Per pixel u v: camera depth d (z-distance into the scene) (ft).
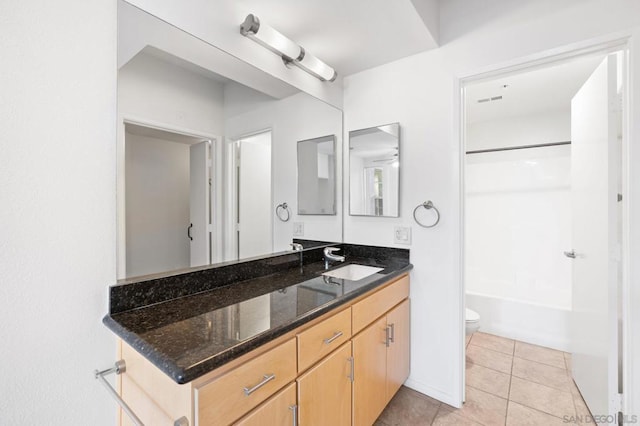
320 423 3.64
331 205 7.02
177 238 4.09
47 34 2.93
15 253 2.78
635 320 4.22
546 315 8.25
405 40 5.70
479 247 11.59
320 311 3.53
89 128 3.23
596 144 5.19
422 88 6.15
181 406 2.39
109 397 3.38
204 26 4.21
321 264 6.42
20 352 2.82
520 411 5.60
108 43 3.34
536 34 4.96
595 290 5.24
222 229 4.72
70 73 3.09
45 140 2.94
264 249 5.46
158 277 3.77
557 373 6.88
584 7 4.57
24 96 2.81
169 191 4.00
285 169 5.85
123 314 3.35
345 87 7.28
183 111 4.14
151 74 3.76
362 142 7.00
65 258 3.08
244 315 3.31
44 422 2.95
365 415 4.62
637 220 4.20
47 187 2.96
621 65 4.56
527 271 10.69
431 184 6.05
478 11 5.52
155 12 3.71
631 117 4.27
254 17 4.54
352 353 4.29
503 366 7.22
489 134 11.05
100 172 3.32
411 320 6.35
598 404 5.13
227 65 4.62
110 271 3.40
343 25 5.23
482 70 5.48
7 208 2.74
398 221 6.52
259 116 5.27
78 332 3.16
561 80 7.66
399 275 5.75
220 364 2.41
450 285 5.84
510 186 10.99
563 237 10.09
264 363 2.89
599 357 5.08
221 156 4.66
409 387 6.38
